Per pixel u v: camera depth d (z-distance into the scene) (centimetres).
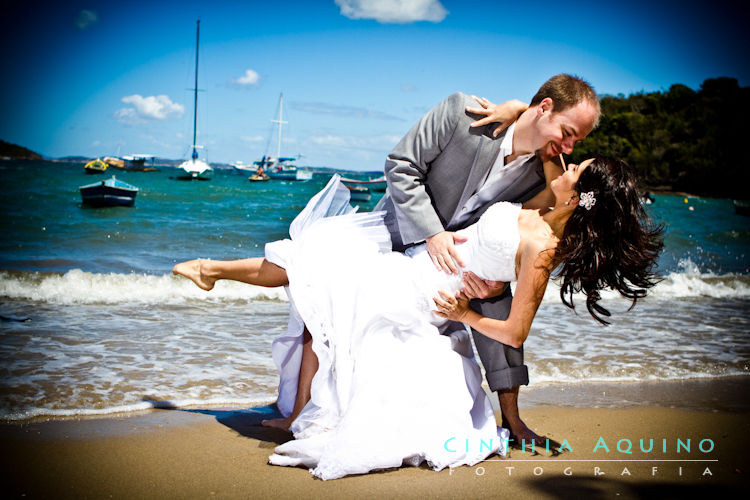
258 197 3475
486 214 305
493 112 309
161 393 415
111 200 2147
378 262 328
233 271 345
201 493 263
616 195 277
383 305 316
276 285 345
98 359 486
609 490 276
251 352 535
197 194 3509
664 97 9475
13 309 668
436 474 292
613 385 484
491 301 326
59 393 400
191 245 1463
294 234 348
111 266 1124
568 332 673
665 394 461
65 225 1669
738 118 8675
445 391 312
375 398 303
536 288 289
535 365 531
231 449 320
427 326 323
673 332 694
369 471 292
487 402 332
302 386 351
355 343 314
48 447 312
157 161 10288
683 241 2058
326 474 281
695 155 8469
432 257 315
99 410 376
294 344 353
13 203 2217
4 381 418
